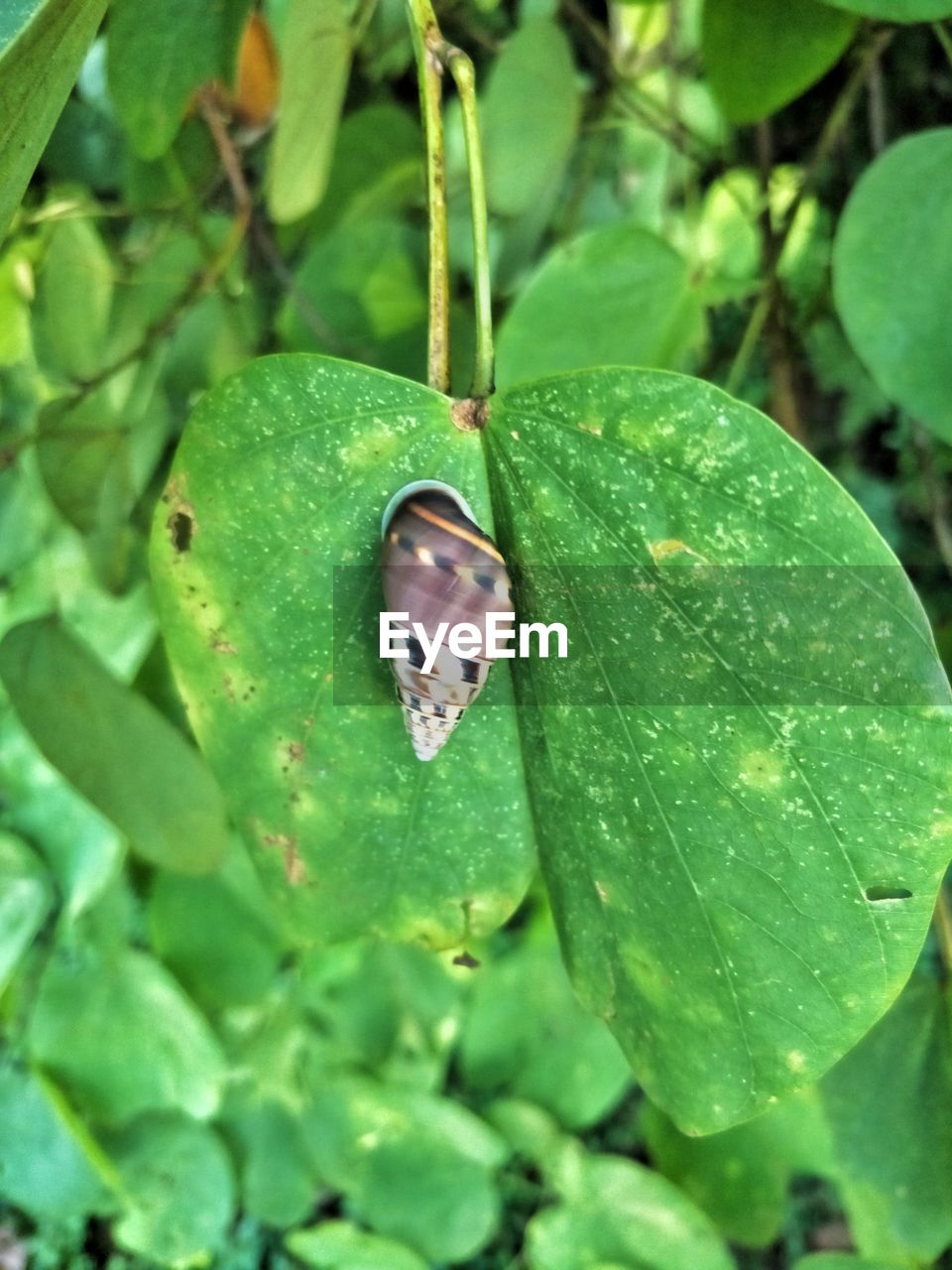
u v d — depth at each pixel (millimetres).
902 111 264
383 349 234
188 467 143
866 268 172
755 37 179
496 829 164
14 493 261
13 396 258
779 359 241
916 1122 217
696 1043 155
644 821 149
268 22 222
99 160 255
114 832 278
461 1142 306
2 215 136
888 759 134
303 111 175
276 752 156
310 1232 300
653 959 155
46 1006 301
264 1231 331
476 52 268
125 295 234
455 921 169
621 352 204
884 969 143
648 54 265
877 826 137
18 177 133
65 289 226
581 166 279
